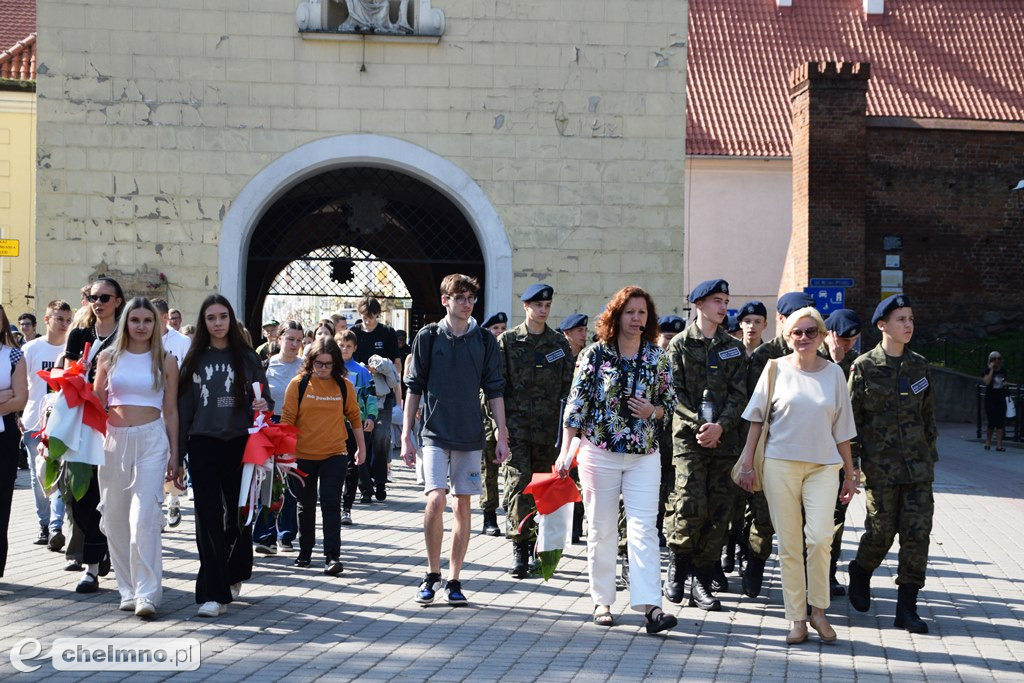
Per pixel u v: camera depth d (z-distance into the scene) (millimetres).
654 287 18469
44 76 17828
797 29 39531
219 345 8516
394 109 18297
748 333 10414
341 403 10430
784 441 8023
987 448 25453
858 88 32469
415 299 30938
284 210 20078
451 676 6762
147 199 17938
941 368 33375
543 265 18406
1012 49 39531
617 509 8281
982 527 13875
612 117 18469
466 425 8844
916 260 35031
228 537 8703
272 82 18109
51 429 8273
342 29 18125
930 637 8258
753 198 36250
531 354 10359
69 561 10109
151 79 17953
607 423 8109
